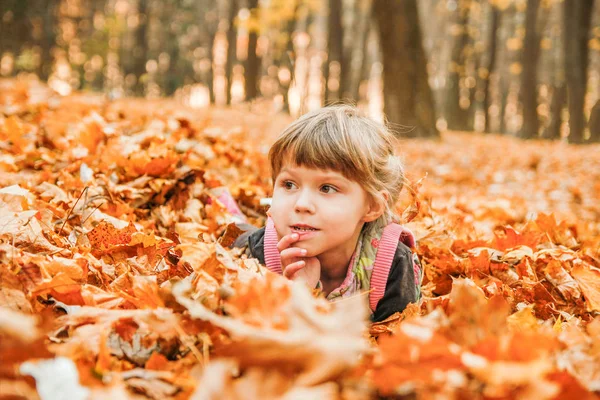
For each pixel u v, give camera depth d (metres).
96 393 0.99
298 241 1.83
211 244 1.67
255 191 3.67
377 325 1.84
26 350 1.01
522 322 1.66
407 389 1.06
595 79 39.38
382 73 14.40
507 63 39.31
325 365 0.99
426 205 3.34
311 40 39.06
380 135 2.00
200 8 38.75
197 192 3.16
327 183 1.82
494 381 0.98
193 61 40.22
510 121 46.94
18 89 8.32
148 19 36.06
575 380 1.03
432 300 1.96
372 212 1.93
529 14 25.69
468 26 30.58
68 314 1.47
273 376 1.00
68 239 2.26
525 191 7.49
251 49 25.64
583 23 20.98
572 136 21.00
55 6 29.66
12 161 3.38
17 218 2.03
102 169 3.25
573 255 2.67
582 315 2.16
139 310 1.36
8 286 1.42
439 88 40.34
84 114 5.84
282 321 1.14
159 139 3.78
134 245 2.09
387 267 1.94
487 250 2.66
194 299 1.43
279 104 21.20
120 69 35.16
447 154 11.44
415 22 14.17
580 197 6.97
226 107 23.02
